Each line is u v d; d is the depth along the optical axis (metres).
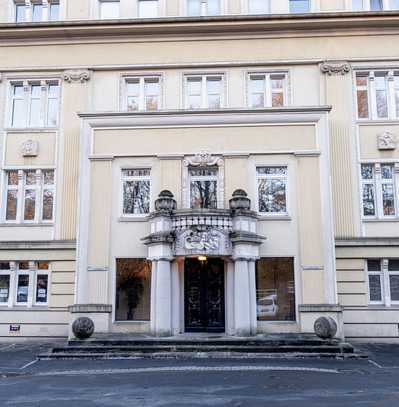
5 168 21.36
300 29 21.47
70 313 18.30
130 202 19.31
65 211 20.81
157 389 10.17
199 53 21.56
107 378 11.62
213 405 8.65
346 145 20.62
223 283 18.61
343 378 11.44
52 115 22.02
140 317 18.30
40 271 20.84
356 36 21.38
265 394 9.60
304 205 18.62
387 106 21.14
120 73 21.75
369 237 19.78
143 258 18.69
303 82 21.27
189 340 15.77
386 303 19.56
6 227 21.02
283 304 18.16
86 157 19.45
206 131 19.47
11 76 22.09
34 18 23.36
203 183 19.44
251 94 21.53
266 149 19.16
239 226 17.50
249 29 21.48
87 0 22.62
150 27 21.53
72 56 21.89
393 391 9.91
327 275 18.05
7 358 15.27
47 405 8.83
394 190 20.47
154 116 19.64
